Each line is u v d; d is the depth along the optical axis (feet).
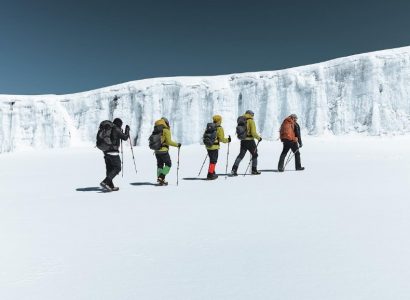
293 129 43.32
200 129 238.27
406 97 184.34
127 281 11.10
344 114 195.11
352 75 202.18
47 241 16.07
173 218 19.71
